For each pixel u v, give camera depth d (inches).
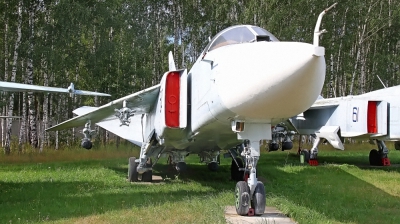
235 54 219.1
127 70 866.1
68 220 227.1
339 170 474.3
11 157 634.8
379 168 525.0
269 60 194.1
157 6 956.6
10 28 794.8
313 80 189.2
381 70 1064.2
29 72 713.0
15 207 267.4
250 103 205.5
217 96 229.5
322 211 257.8
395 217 245.8
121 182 385.1
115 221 223.3
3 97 709.9
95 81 813.9
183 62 928.9
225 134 290.2
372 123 472.1
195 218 226.8
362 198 309.0
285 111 209.6
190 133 308.8
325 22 911.0
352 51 1053.8
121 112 320.5
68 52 757.3
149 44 906.7
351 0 933.8
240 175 386.0
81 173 446.6
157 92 331.3
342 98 497.7
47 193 320.2
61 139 968.9
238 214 240.4
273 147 374.0
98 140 924.0
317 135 517.7
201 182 380.2
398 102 471.8
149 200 282.8
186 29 1001.5
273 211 252.8
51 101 933.2
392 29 1079.0
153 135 353.4
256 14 858.8
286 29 836.6
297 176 428.8
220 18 894.4
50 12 754.2
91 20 773.9
